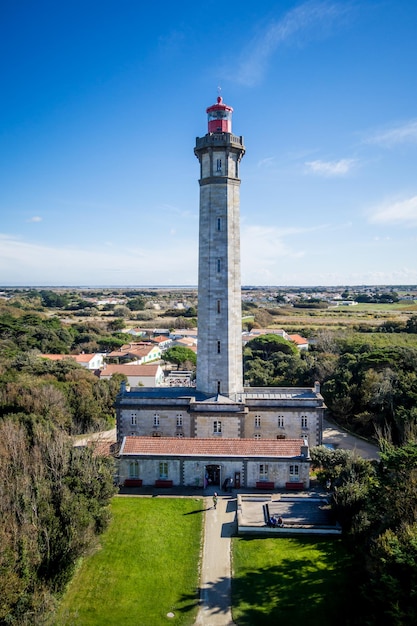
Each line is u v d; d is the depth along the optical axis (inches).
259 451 1969.7
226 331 2285.9
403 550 1063.0
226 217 2268.7
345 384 3070.9
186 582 1357.0
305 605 1241.4
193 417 2228.1
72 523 1350.9
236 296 2317.9
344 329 6264.8
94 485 1535.4
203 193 2295.8
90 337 6688.0
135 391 2423.7
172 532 1616.6
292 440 2017.7
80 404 3068.4
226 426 2223.2
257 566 1421.0
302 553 1483.8
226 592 1311.5
